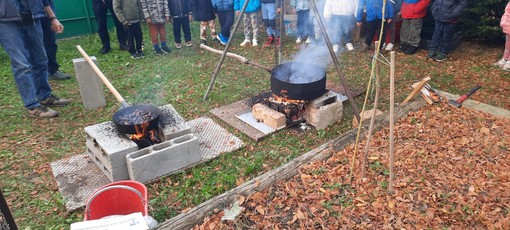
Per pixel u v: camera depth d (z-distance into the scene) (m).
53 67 6.79
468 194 3.30
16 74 5.00
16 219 3.29
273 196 3.39
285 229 3.01
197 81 6.54
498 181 3.47
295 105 4.81
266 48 8.51
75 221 3.24
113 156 3.56
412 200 3.25
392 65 2.92
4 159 4.23
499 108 5.02
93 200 2.90
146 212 2.82
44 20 6.22
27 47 5.17
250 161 4.07
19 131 4.89
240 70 7.06
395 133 4.41
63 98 5.91
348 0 7.88
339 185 3.48
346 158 3.91
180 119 4.30
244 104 5.50
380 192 3.38
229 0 8.47
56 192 3.64
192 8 8.56
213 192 3.54
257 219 3.12
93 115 5.39
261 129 4.72
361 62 7.34
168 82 6.55
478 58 7.38
